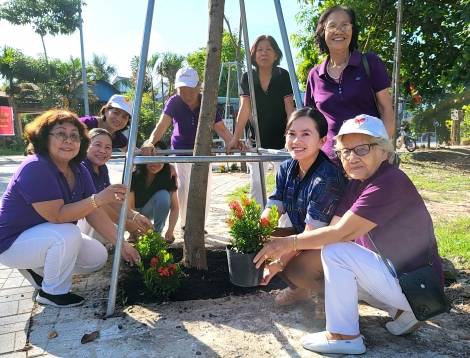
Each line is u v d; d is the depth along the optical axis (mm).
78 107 30062
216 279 3057
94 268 3117
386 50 11773
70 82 28719
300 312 2576
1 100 30422
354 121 2076
